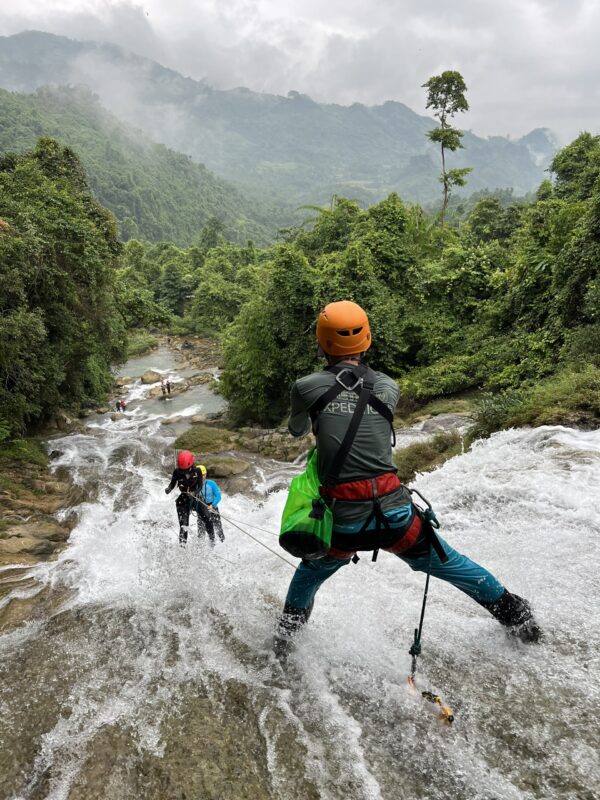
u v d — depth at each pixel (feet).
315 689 8.89
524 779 6.72
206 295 200.95
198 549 17.30
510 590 10.52
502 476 16.24
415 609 10.66
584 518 12.53
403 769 7.21
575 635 8.93
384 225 76.07
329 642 9.82
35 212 54.85
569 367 32.40
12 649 11.51
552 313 43.91
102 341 76.43
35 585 15.69
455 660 9.00
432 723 7.83
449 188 117.29
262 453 46.37
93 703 9.32
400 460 28.37
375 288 64.13
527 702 7.88
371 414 7.94
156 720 8.70
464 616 10.13
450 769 7.07
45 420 59.06
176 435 61.21
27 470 38.75
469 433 27.58
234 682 9.37
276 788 7.23
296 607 9.39
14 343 42.57
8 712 9.32
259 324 68.44
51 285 52.34
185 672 9.87
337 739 7.85
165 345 182.80
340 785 7.12
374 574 12.43
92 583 15.23
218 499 19.52
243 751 7.89
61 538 23.43
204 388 118.93
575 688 7.91
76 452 47.83
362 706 8.40
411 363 66.23
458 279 64.59
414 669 8.42
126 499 31.07
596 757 6.78
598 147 104.78
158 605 12.89
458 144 114.11
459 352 57.93
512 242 79.15
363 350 8.42
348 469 7.77
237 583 13.53
